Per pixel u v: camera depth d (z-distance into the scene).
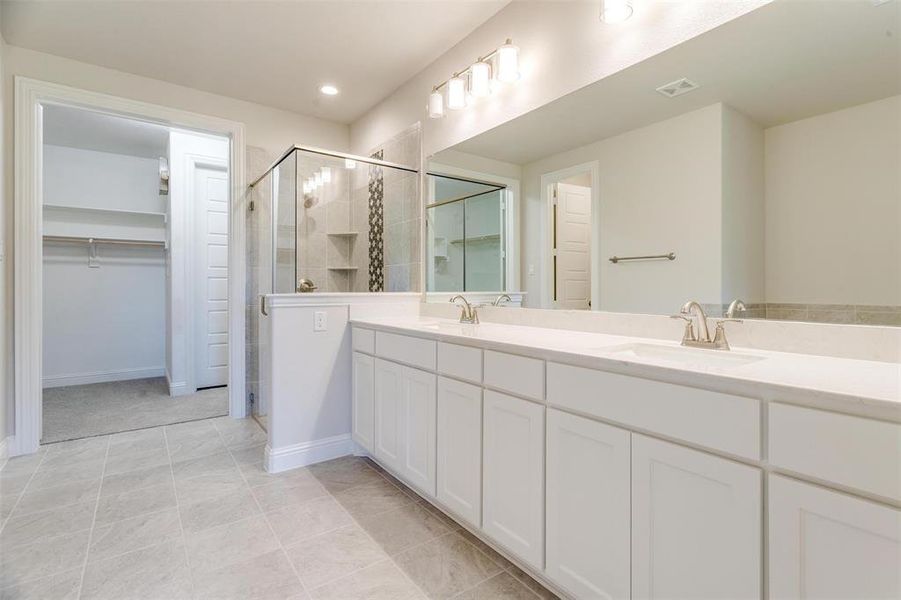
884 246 1.17
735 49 1.43
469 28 2.47
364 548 1.68
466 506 1.69
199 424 3.21
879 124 1.17
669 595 1.06
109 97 2.86
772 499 0.89
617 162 1.80
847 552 0.80
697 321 1.50
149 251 4.92
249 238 3.39
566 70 1.97
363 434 2.46
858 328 1.21
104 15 2.31
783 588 0.88
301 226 2.91
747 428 0.93
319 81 3.08
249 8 2.27
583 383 1.26
